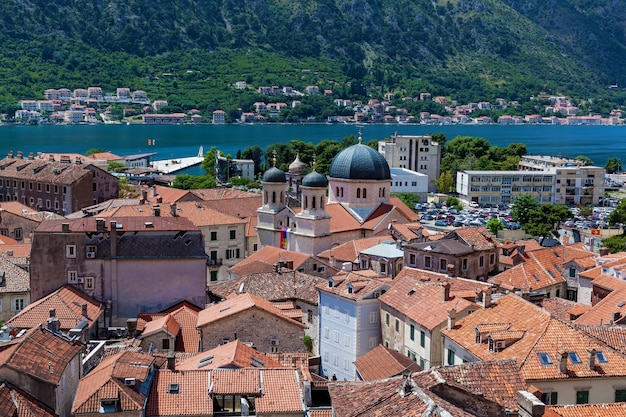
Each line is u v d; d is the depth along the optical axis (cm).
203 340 12025
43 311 12388
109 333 13288
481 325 9219
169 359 9081
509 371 6762
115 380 8300
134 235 14362
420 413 5516
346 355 13112
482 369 6744
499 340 8819
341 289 13312
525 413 6231
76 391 8519
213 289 15275
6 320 14050
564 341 8644
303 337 12500
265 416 8275
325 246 19575
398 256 16712
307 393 8569
